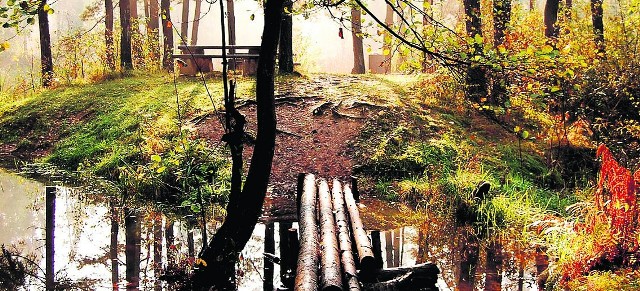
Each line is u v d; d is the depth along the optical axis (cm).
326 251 626
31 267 740
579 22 1652
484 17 1566
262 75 657
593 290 624
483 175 1097
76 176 1241
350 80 1712
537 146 1354
